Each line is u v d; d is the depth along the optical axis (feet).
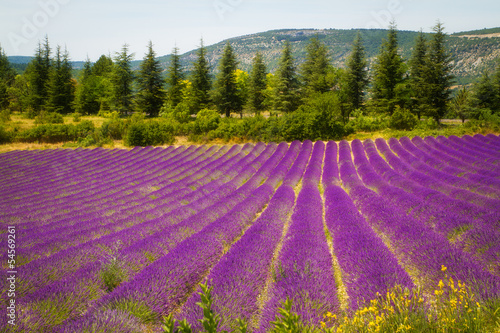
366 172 55.42
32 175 76.43
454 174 50.39
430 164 59.82
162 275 19.49
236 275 18.99
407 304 11.52
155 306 16.53
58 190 60.95
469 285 14.48
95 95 215.10
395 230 25.52
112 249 26.63
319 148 87.40
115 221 38.52
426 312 11.66
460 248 21.80
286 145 94.89
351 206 33.76
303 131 103.91
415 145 82.58
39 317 15.51
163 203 45.34
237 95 183.42
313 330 11.86
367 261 19.20
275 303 15.23
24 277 20.33
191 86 193.67
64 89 209.46
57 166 85.66
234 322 14.32
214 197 44.80
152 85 191.11
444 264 17.53
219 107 182.09
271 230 28.63
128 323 14.30
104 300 17.08
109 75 196.75
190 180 59.88
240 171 65.62
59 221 39.17
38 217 42.96
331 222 30.12
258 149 89.25
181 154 92.12
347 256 20.85
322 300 15.49
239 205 38.01
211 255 24.30
